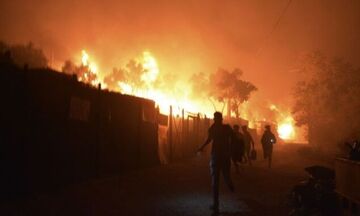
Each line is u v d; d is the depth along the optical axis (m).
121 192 10.27
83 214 7.61
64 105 10.80
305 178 14.26
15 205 8.07
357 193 6.19
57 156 10.47
